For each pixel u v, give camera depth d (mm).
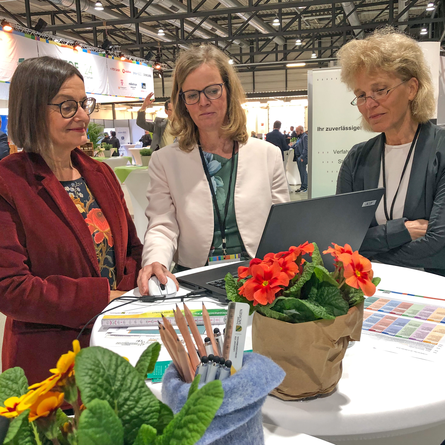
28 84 1235
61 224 1266
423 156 1524
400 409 660
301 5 9328
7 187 1201
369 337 896
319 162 2967
